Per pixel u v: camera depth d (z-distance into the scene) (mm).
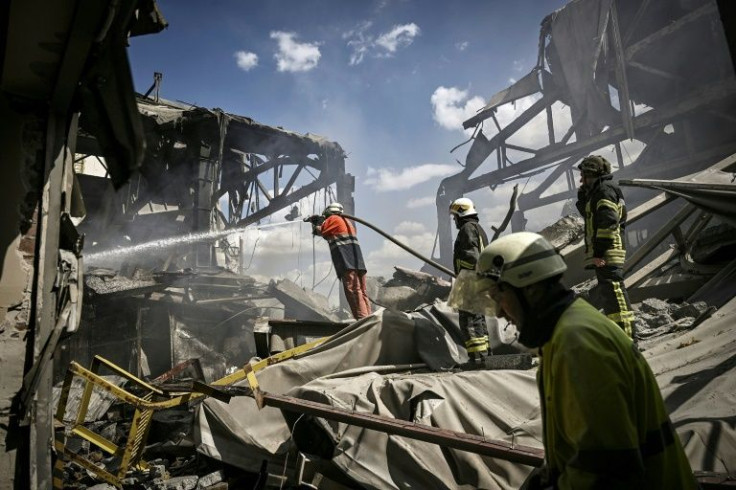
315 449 3682
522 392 3627
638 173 15875
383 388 3891
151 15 3385
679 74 16766
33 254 3312
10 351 3146
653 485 1228
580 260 6801
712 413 2740
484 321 4883
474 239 4965
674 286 6020
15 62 2971
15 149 3355
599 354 1214
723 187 4930
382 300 8281
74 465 4590
